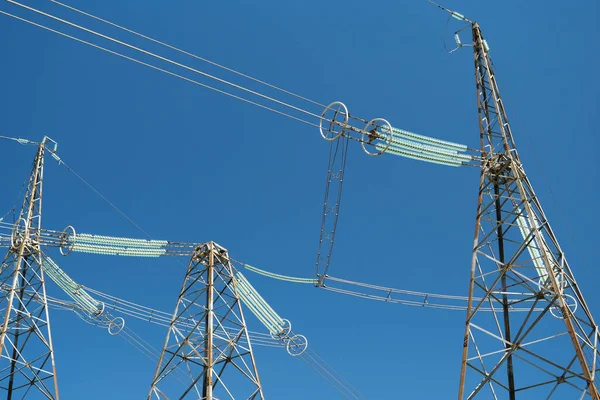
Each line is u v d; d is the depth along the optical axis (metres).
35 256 41.03
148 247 38.94
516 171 28.83
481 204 29.58
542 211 28.44
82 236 39.12
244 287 38.97
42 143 44.78
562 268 26.08
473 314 26.11
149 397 32.06
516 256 26.53
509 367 24.83
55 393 36.69
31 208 42.28
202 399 30.53
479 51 34.78
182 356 33.75
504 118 32.25
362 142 28.67
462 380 24.36
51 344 38.16
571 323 23.00
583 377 22.06
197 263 38.19
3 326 36.88
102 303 43.56
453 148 29.98
